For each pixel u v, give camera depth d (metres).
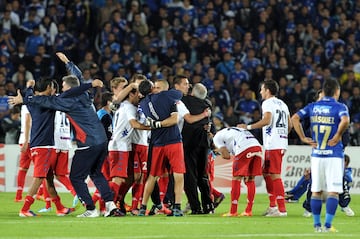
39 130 46.75
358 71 92.50
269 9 94.19
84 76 81.75
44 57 85.25
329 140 39.50
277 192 48.53
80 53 88.44
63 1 92.19
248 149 48.09
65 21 90.69
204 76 87.19
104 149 46.28
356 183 71.50
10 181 69.56
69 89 45.75
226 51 90.00
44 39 87.56
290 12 94.56
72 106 45.56
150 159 47.00
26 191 68.81
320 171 39.66
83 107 45.97
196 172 48.94
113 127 50.31
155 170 47.03
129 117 47.00
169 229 40.47
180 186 47.00
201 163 49.16
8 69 84.19
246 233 39.25
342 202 50.41
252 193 48.84
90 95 47.25
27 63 84.50
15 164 69.69
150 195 47.97
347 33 96.19
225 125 76.38
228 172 70.25
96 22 91.44
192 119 47.47
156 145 46.78
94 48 90.06
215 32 92.19
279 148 48.31
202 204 49.66
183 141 48.38
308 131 46.34
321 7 96.56
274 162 48.38
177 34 90.31
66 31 90.31
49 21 88.81
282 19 94.50
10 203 57.50
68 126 50.34
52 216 47.78
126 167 47.72
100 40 89.69
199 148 48.72
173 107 46.38
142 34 90.81
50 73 85.25
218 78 85.62
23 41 88.00
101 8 91.62
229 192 70.25
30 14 88.88
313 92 83.62
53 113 47.00
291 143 77.19
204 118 48.53
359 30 96.88
